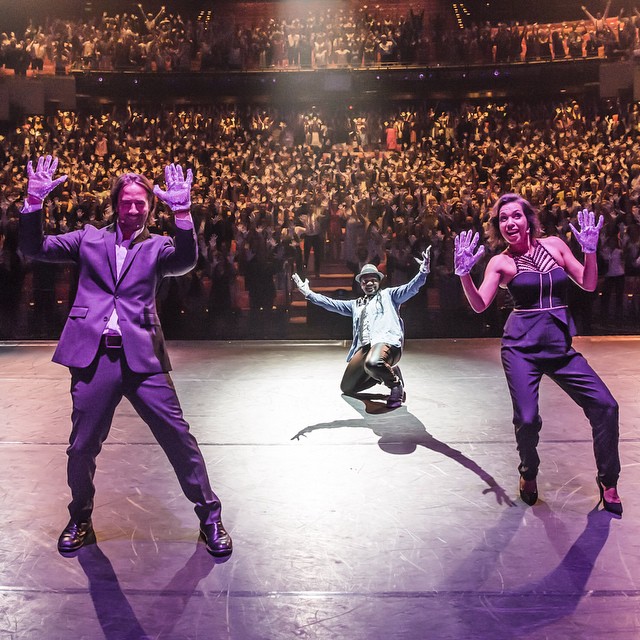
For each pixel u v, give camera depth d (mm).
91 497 3297
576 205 14523
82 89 21719
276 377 7309
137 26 23609
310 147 20609
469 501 3816
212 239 13711
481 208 14844
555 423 5301
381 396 6355
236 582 2934
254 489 4027
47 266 14133
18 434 5160
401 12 26781
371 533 3412
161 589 2877
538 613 2674
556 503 3770
